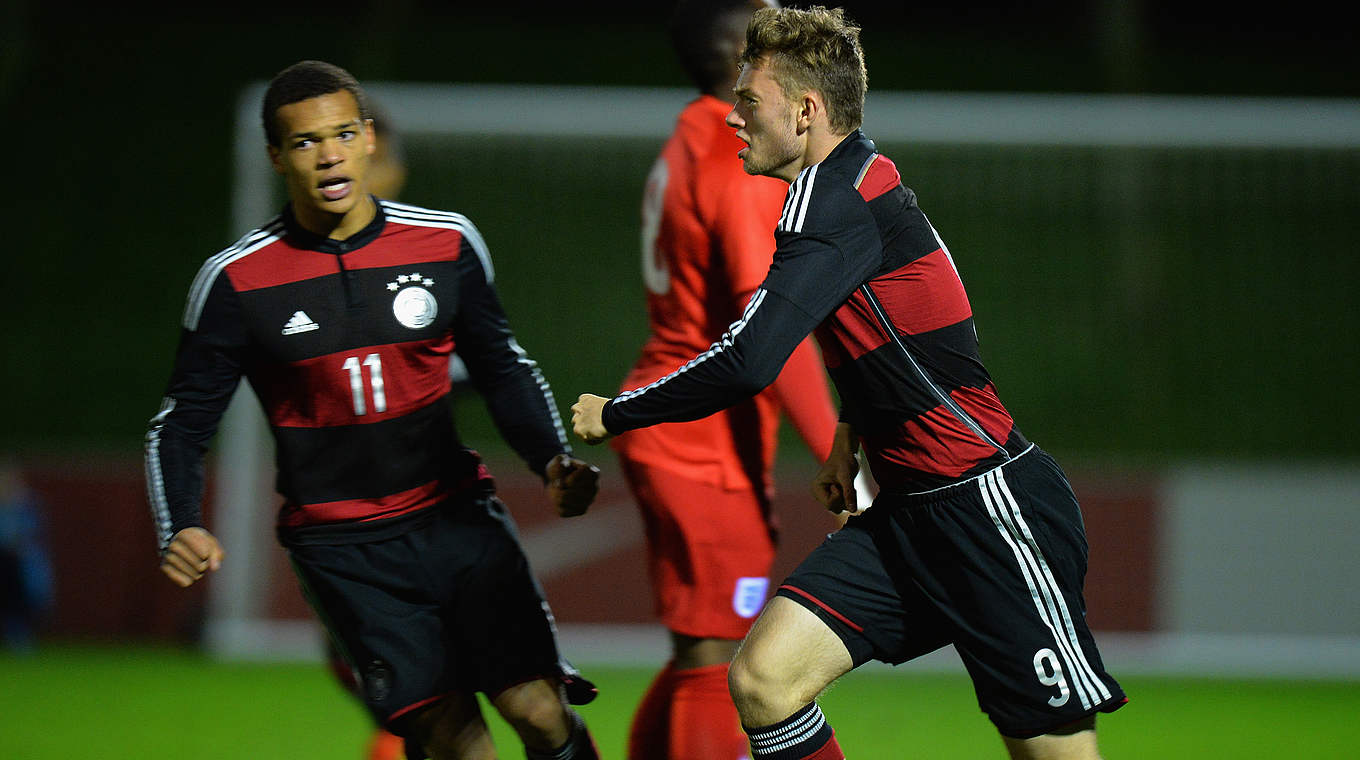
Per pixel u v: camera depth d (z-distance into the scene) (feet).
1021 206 172.04
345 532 35.91
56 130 214.28
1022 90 220.23
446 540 36.42
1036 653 31.73
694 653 40.91
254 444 110.63
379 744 48.08
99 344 183.93
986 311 172.14
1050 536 32.04
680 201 41.96
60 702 90.02
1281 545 114.42
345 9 237.45
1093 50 228.63
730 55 42.16
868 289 31.86
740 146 41.11
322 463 35.65
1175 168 166.91
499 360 37.93
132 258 196.13
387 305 35.09
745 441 41.34
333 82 33.96
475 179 160.76
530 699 36.47
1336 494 114.32
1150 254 172.45
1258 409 164.66
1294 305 172.76
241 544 111.96
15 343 183.32
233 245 35.22
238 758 67.92
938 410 32.09
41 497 131.03
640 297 161.58
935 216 173.78
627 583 115.75
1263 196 170.60
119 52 228.63
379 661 35.37
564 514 37.40
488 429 146.20
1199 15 229.25
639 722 41.78
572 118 114.83
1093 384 167.32
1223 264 173.47
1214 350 170.71
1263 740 77.05
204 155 211.41
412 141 123.13
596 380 155.33
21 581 125.18
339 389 34.96
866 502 37.88
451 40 233.96
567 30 239.09
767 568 41.78
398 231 35.70
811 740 32.50
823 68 32.63
